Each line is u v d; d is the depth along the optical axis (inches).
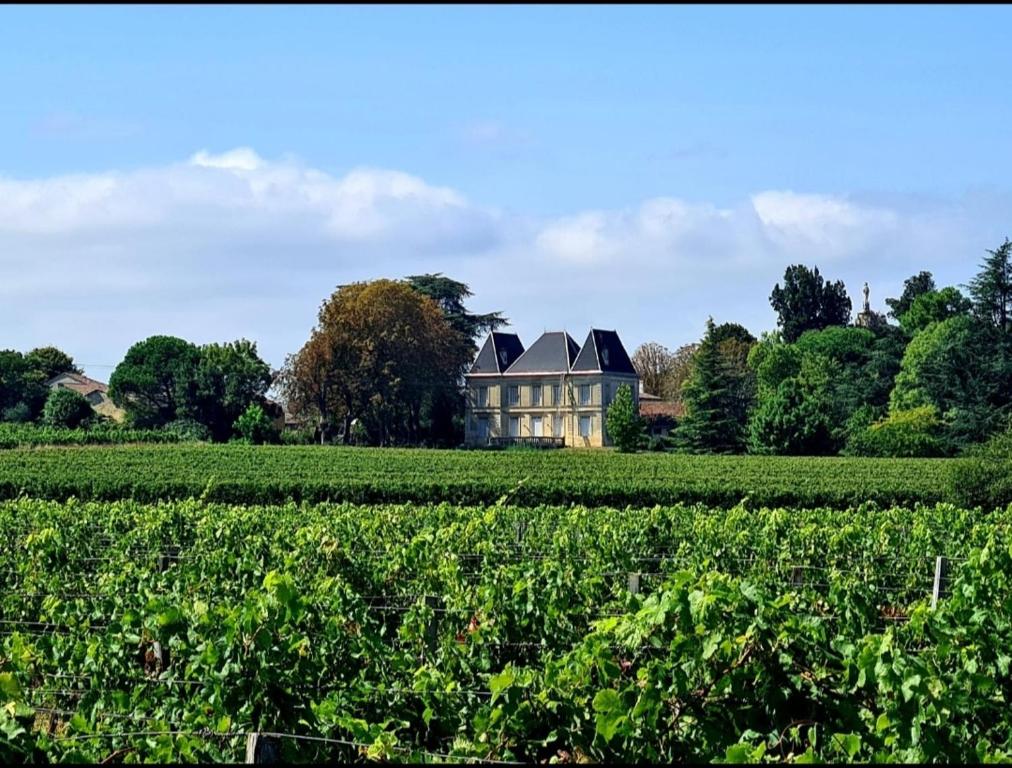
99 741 379.6
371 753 364.2
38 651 509.4
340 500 1913.1
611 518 1047.0
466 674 487.5
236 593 631.8
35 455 2731.3
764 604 356.8
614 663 371.2
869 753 347.9
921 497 1929.1
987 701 370.6
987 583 468.4
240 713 402.6
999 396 3257.9
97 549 916.0
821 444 3218.5
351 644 478.6
